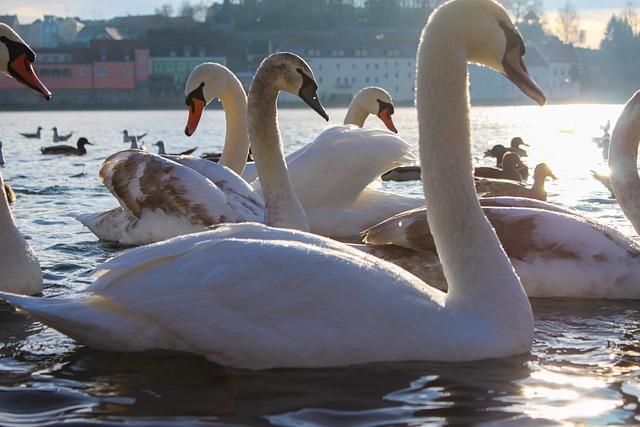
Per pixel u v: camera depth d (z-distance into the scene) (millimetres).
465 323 5969
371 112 18188
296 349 5656
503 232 8734
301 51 172625
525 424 4941
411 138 45125
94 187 19938
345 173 12555
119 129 66938
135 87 167000
